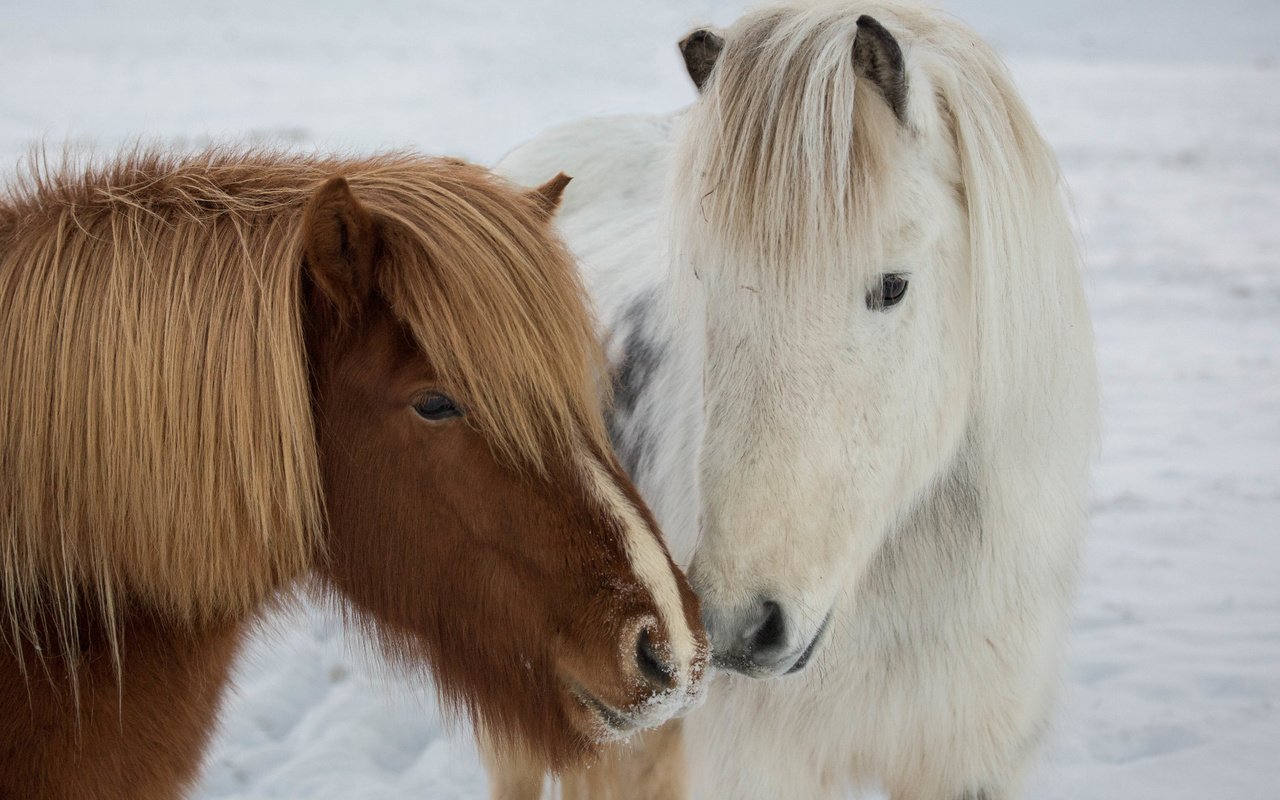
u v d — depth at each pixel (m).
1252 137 22.55
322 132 18.95
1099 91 31.81
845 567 2.27
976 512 2.55
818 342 2.16
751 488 2.15
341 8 61.41
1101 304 10.84
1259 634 4.94
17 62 29.27
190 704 2.23
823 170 2.11
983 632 2.59
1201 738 4.15
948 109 2.35
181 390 1.95
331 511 2.13
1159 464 7.08
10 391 1.94
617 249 3.54
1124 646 4.84
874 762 2.70
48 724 2.05
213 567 2.02
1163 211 15.17
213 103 22.78
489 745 2.82
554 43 43.47
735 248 2.18
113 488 1.96
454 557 2.08
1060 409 2.59
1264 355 9.32
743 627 2.14
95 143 2.71
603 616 2.01
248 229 2.01
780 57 2.19
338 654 4.85
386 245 1.96
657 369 2.99
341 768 4.05
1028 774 2.79
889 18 2.44
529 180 4.03
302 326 2.02
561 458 2.01
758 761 2.64
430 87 27.70
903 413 2.30
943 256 2.34
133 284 1.95
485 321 1.94
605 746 2.26
